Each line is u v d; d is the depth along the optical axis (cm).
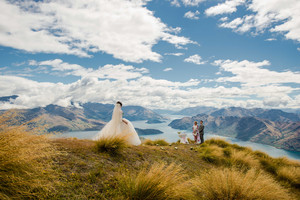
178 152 866
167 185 352
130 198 329
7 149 280
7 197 237
